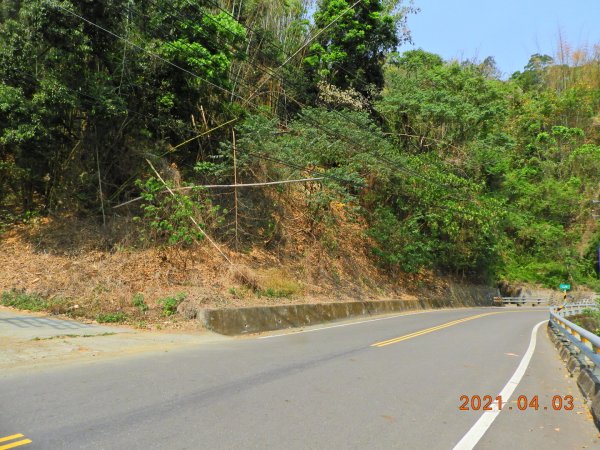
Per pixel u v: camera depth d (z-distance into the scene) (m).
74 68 15.59
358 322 19.06
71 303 13.67
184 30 18.00
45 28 14.47
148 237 17.16
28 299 13.78
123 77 16.84
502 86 55.00
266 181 21.14
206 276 16.95
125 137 18.38
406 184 28.33
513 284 46.78
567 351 11.30
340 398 6.84
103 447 4.70
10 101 14.48
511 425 6.12
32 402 6.09
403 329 16.34
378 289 26.31
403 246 28.44
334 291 22.30
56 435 4.98
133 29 17.02
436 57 39.69
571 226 51.47
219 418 5.70
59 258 15.90
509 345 13.48
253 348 11.24
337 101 28.62
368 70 33.31
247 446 4.86
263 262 20.41
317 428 5.52
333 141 23.75
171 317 13.91
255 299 16.83
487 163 34.47
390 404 6.67
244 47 23.59
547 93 60.19
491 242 36.66
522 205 48.88
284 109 26.53
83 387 6.89
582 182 51.66
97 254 16.20
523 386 8.34
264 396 6.75
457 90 35.75
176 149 19.58
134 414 5.73
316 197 23.11
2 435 4.93
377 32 31.70
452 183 30.36
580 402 7.47
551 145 53.97
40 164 17.30
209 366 8.69
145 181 18.36
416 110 32.94
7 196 19.12
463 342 13.43
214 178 20.50
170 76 18.00
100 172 17.92
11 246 16.58
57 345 9.92
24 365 8.25
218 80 18.86
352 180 21.38
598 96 62.47
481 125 35.62
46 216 18.17
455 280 37.25
